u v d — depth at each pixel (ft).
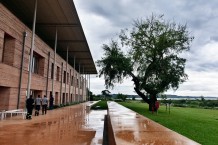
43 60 89.04
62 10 79.66
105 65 115.55
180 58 107.86
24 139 29.91
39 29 100.53
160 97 110.11
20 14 84.17
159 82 105.70
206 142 34.32
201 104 229.04
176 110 126.72
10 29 59.16
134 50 113.80
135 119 27.63
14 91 63.52
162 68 105.40
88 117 63.00
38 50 81.46
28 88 65.26
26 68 71.41
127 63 111.55
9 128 39.42
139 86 112.16
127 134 16.48
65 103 132.46
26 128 39.78
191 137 38.40
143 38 111.96
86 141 29.45
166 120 65.26
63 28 98.48
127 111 43.60
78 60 176.45
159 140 14.16
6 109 60.29
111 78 115.24
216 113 113.29
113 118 28.68
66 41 119.55
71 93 162.40
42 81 88.28
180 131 44.88
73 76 166.61
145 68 110.11
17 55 64.34
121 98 321.32
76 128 40.96
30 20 89.97
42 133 34.88
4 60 61.31
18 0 72.43
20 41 65.92
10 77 60.39
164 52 109.19
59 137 31.83
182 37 109.40
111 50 116.37
